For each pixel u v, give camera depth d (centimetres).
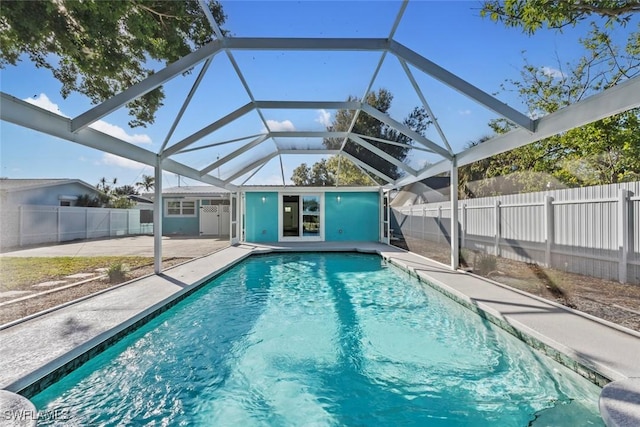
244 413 311
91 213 1791
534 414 302
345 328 524
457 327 527
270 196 1648
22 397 269
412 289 773
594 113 396
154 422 297
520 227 811
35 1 330
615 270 572
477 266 783
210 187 2367
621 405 241
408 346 456
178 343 467
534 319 431
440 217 1173
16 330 406
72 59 421
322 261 1155
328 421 300
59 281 714
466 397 334
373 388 352
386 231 1580
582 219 640
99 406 320
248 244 1498
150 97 568
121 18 389
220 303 662
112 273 721
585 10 398
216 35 518
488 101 519
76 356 353
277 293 739
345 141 1148
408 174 1164
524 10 421
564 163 1041
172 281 702
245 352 439
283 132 1033
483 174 1352
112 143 602
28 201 1573
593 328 396
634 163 831
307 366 401
